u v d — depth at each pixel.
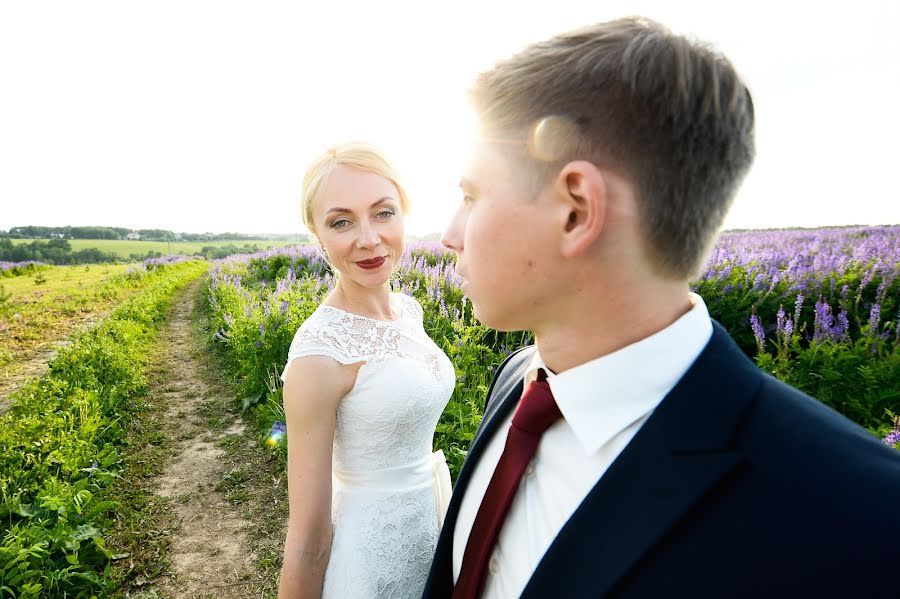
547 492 0.71
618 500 0.59
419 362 1.65
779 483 0.51
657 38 0.57
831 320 4.36
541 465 0.73
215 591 3.16
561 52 0.58
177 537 3.69
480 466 0.95
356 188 1.52
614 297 0.61
